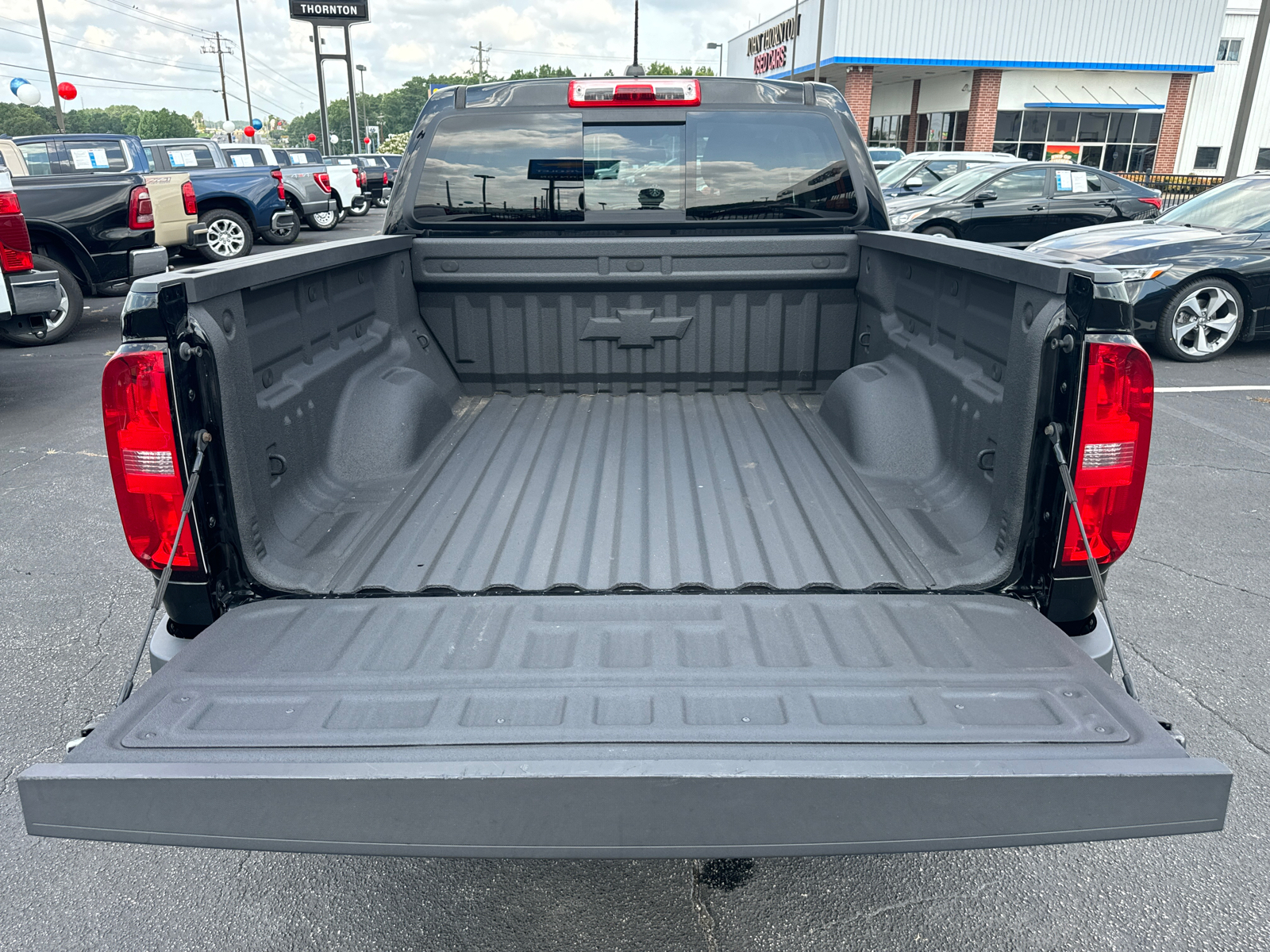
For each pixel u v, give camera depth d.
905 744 1.70
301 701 1.86
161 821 1.61
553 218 3.68
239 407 2.20
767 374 3.91
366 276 3.30
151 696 1.87
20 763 2.99
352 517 2.74
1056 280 2.03
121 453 2.03
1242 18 33.12
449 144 3.63
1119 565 4.36
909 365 3.15
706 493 3.01
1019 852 2.61
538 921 2.37
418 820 1.59
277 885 2.51
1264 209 8.69
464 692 1.90
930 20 32.16
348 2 51.72
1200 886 2.46
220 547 2.19
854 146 3.66
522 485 3.08
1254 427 6.52
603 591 2.40
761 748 1.69
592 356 3.90
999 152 34.31
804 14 36.78
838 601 2.29
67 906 2.43
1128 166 34.44
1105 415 2.04
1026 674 1.94
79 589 4.23
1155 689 3.35
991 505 2.37
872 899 2.44
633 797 1.57
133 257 9.88
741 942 2.29
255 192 15.34
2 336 9.66
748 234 3.71
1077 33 32.25
